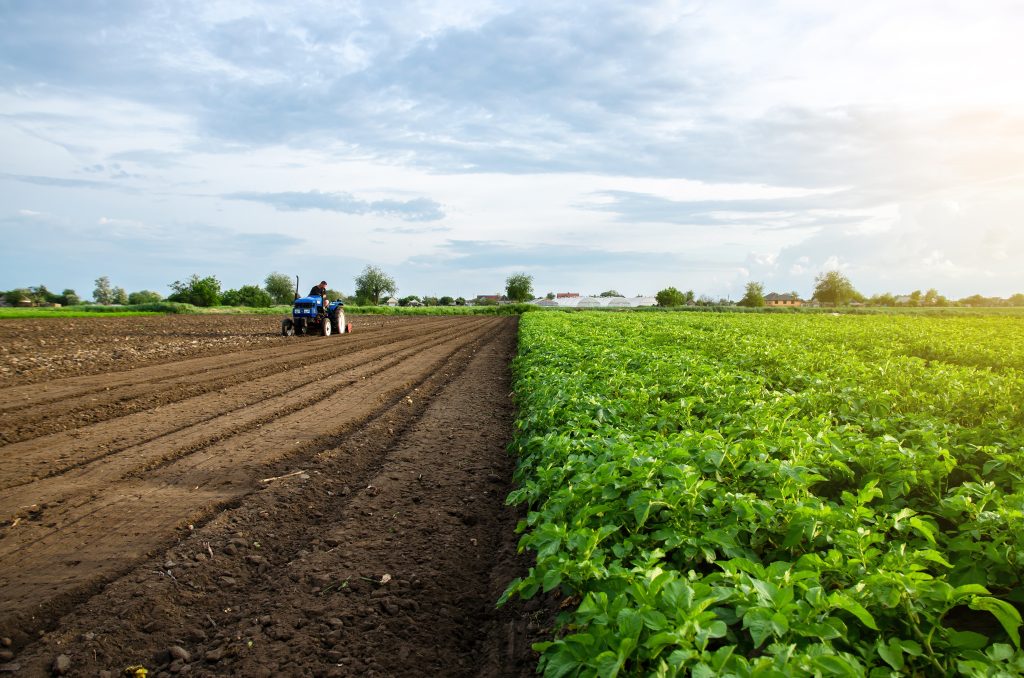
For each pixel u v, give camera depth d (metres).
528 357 15.96
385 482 7.85
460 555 5.88
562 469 5.43
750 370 13.20
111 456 8.59
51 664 4.10
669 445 5.44
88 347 22.17
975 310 73.31
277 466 8.29
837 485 5.73
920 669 3.01
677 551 4.12
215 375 15.96
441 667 4.27
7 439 9.41
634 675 2.79
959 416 8.76
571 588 4.16
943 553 4.30
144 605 4.77
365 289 117.94
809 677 2.52
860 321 38.16
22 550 5.69
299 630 4.60
